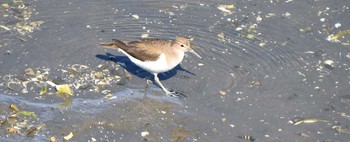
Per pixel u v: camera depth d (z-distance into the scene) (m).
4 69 14.48
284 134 12.89
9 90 13.80
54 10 16.92
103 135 12.65
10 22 16.28
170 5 17.38
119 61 15.09
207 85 14.34
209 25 16.58
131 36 15.95
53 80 14.23
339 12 17.17
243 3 17.56
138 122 13.06
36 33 15.92
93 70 14.68
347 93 14.16
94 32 16.08
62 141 12.41
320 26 16.61
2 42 15.46
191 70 14.86
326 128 13.08
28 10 16.86
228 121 13.21
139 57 13.85
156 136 12.70
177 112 13.39
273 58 15.35
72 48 15.42
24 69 14.54
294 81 14.55
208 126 13.04
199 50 15.55
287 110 13.61
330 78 14.66
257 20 16.83
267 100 13.91
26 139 12.43
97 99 13.68
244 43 15.89
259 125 13.13
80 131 12.73
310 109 13.65
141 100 13.73
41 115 13.10
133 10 17.06
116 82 14.33
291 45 15.84
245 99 13.91
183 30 16.31
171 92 14.04
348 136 12.86
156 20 16.69
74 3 17.28
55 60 14.95
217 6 17.41
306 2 17.62
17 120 12.92
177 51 13.87
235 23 16.69
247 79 14.59
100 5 17.23
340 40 16.06
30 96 13.67
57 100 13.59
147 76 14.60
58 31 16.05
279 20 16.83
